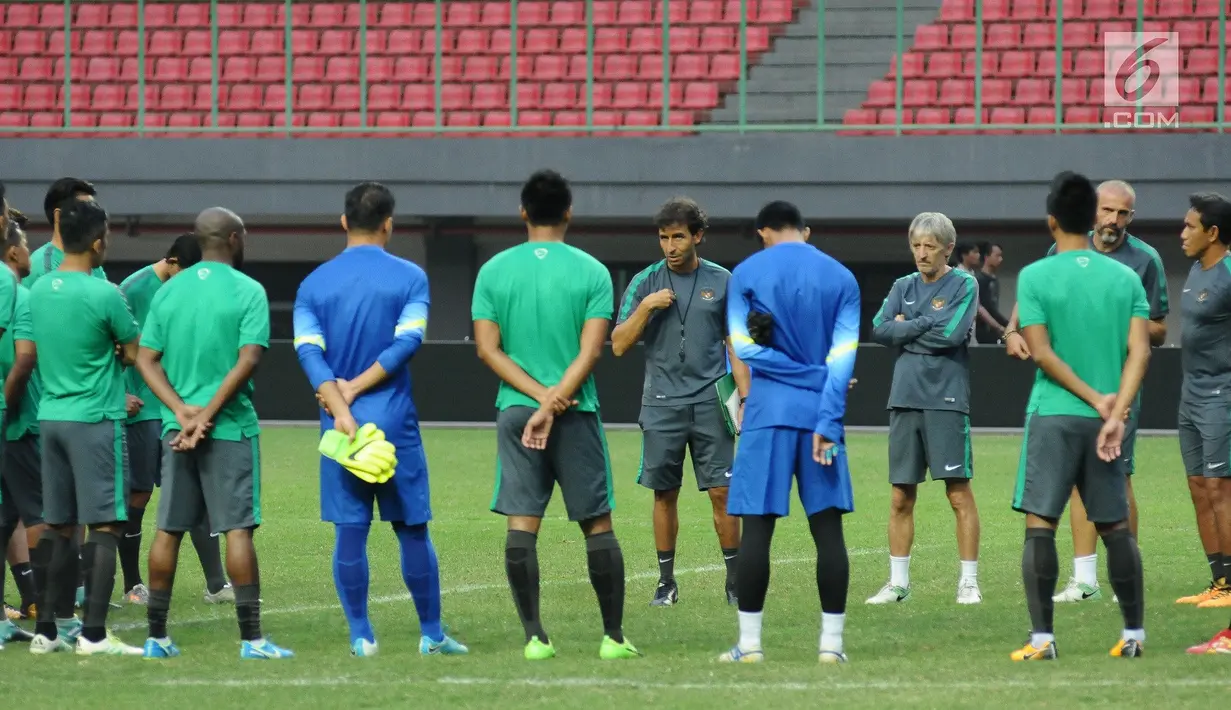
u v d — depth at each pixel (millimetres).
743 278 21047
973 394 60969
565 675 19969
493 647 22875
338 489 21938
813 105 77625
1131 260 27141
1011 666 20328
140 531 28125
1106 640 22578
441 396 63562
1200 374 26344
